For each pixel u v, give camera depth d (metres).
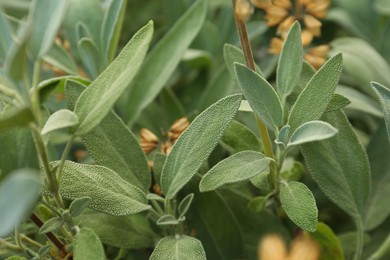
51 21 0.38
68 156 0.60
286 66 0.45
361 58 0.59
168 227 0.47
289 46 0.45
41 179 0.40
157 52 0.57
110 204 0.43
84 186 0.43
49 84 0.41
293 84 0.45
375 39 0.66
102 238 0.47
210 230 0.49
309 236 0.47
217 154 0.51
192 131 0.43
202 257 0.42
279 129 0.46
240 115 0.56
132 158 0.46
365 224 0.50
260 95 0.43
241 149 0.47
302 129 0.42
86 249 0.39
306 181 0.55
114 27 0.50
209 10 0.68
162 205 0.50
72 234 0.42
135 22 0.71
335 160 0.47
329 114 0.48
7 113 0.40
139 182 0.46
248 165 0.43
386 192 0.50
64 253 0.43
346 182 0.47
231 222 0.49
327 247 0.48
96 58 0.53
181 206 0.46
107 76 0.41
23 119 0.35
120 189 0.44
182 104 0.63
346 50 0.58
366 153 0.49
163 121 0.59
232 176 0.42
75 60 0.60
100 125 0.46
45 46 0.37
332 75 0.43
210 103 0.57
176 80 0.65
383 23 0.67
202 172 0.50
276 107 0.43
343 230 0.56
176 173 0.44
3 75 0.39
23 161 0.39
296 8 0.51
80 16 0.59
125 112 0.56
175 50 0.57
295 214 0.43
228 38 0.66
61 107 0.56
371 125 0.61
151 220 0.49
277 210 0.50
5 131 0.40
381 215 0.50
